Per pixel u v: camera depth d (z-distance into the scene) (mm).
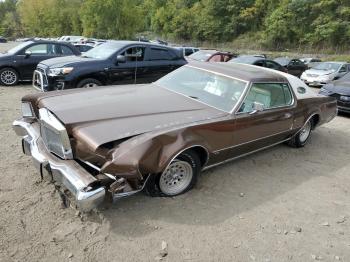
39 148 3977
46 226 3496
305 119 6211
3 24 91438
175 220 3777
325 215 4242
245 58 14359
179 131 3873
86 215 3709
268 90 5277
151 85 5559
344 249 3627
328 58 44812
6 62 10711
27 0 67812
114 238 3412
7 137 5832
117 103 4367
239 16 67000
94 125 3693
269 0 64625
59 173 3561
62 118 3766
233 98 4789
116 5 46594
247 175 5121
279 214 4145
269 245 3555
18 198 3922
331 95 10133
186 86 5270
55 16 64875
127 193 3611
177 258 3234
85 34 49031
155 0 81125
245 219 3951
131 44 9164
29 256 3092
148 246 3348
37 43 11242
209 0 69312
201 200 4234
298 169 5594
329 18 53688
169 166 3977
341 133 8250
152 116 4094
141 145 3486
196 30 71500
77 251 3203
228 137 4547
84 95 4688
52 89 8195
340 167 5895
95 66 8477
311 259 3420
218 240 3539
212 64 5684
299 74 21250
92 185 3340
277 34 58625
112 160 3363
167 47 9891
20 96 9398
